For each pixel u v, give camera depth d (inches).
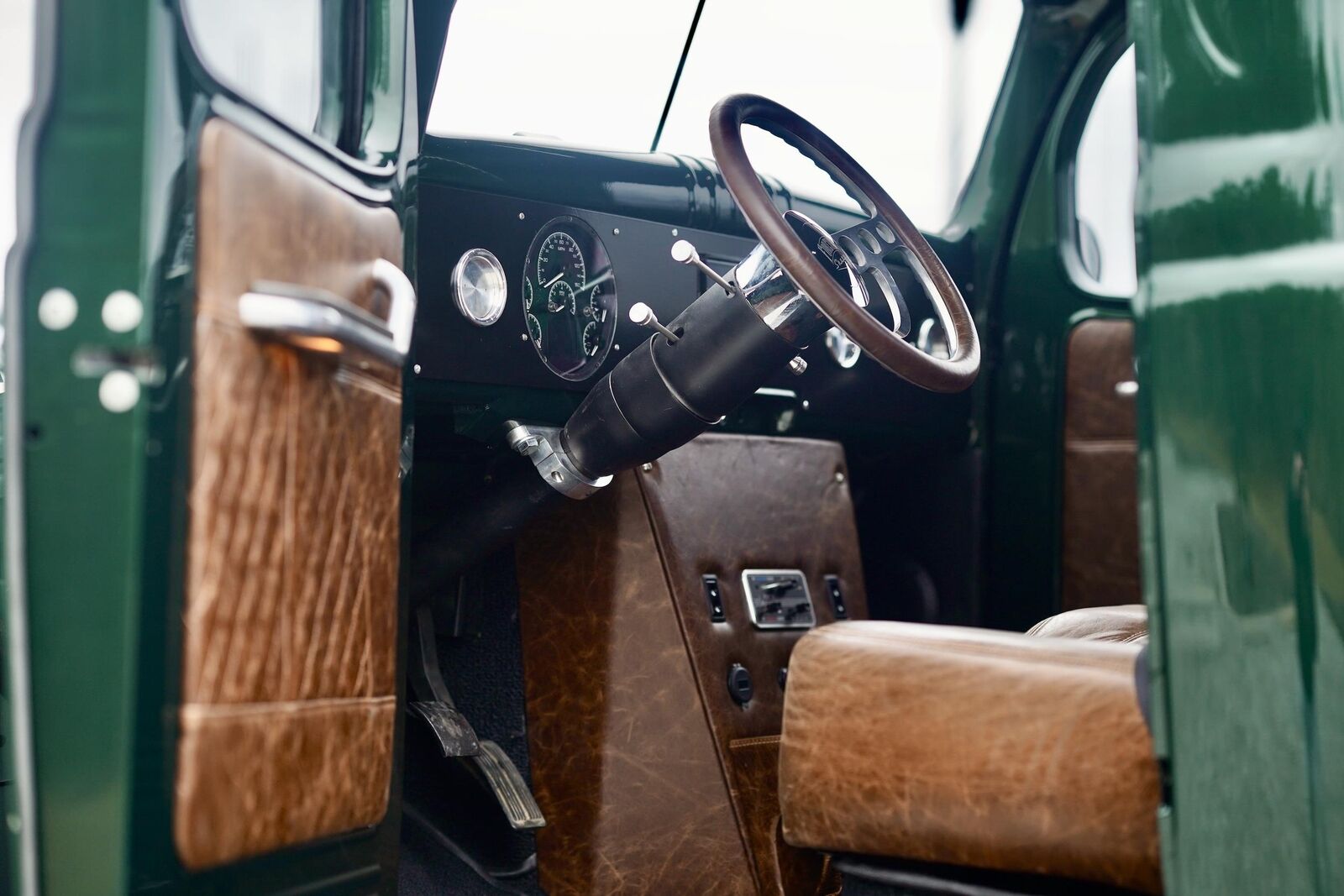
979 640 43.6
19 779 31.5
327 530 39.4
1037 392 111.8
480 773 74.8
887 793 42.2
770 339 63.1
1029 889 40.6
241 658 34.1
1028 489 111.9
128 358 31.3
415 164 54.2
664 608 76.5
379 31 52.1
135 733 31.0
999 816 39.8
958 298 68.3
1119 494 108.1
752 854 73.9
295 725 37.3
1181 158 35.3
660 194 83.0
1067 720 39.2
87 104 32.3
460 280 71.4
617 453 69.0
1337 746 31.2
